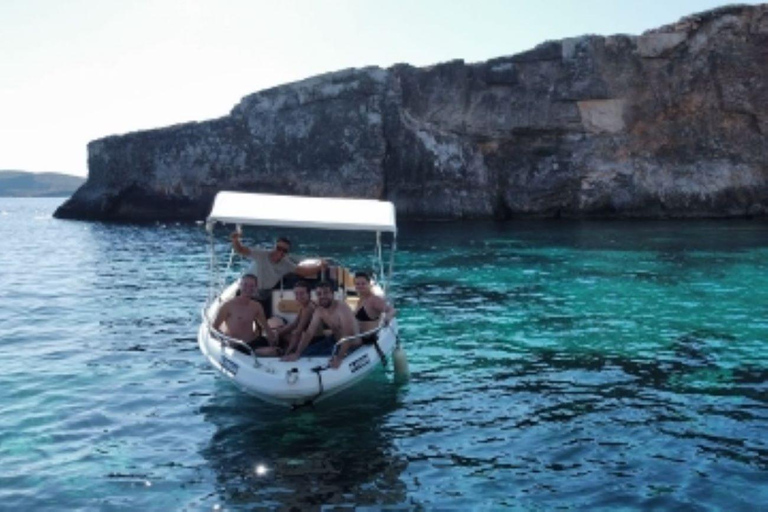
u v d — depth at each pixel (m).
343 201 12.70
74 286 21.00
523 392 10.48
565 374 11.36
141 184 50.41
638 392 10.40
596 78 39.88
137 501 7.16
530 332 14.27
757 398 10.04
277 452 8.36
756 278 20.09
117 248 32.31
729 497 7.14
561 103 40.84
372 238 33.69
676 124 40.44
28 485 7.50
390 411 9.72
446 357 12.47
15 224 56.25
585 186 41.31
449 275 21.83
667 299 17.41
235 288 13.29
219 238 36.41
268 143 45.53
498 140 42.69
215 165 47.62
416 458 8.17
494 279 20.97
